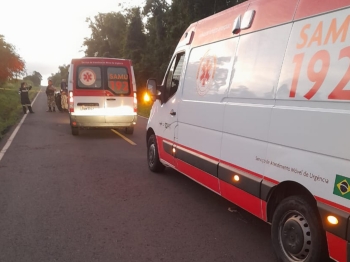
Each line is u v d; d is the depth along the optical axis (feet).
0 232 14.83
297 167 11.32
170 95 21.70
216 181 16.17
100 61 38.91
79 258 12.73
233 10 15.94
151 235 14.74
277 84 12.32
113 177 23.36
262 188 12.87
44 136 40.52
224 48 15.90
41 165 26.27
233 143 14.65
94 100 38.78
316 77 10.78
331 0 10.65
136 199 19.17
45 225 15.57
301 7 11.80
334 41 10.35
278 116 12.12
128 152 31.78
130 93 39.83
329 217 10.16
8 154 30.14
